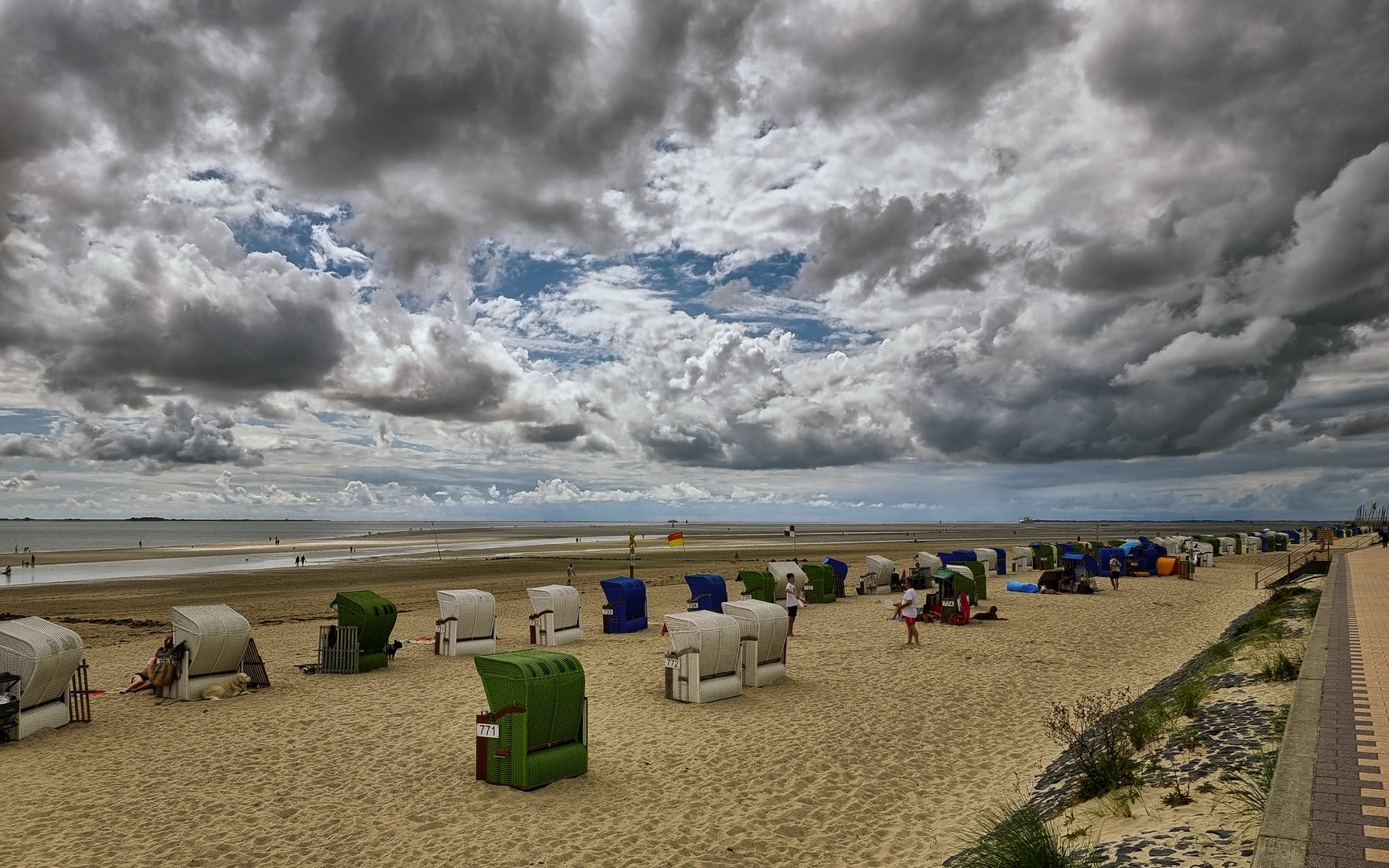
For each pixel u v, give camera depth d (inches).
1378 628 626.8
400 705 573.6
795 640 836.0
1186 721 427.5
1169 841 255.6
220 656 613.0
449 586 1681.8
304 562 2898.6
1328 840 212.5
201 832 346.0
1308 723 334.0
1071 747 420.8
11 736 479.5
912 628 791.1
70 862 316.5
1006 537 5757.9
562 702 407.2
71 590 1731.1
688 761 436.1
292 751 464.4
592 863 311.3
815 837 335.0
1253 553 2401.6
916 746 462.6
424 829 346.0
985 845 291.0
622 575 1919.3
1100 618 987.3
